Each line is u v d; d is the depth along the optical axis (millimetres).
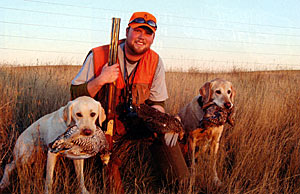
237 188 2598
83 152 2152
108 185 2430
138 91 2799
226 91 3023
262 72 8297
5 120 3400
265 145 3115
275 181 2777
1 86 4105
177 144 2684
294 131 3734
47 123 2594
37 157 2521
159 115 2428
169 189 2652
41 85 4867
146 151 3363
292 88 5195
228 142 3668
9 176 2570
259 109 4258
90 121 2219
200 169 2908
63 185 2600
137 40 2600
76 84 2738
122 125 2805
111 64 2521
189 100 4957
